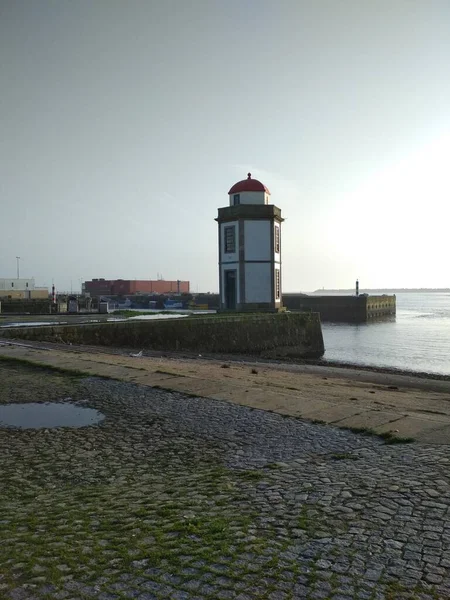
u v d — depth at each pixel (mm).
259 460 6617
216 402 10133
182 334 28688
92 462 6801
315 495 5082
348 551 3896
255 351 32812
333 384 14703
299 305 79750
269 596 3328
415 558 3775
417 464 5953
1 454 7203
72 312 45344
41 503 5281
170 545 4062
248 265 38250
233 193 40000
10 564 3789
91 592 3400
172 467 6500
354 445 7137
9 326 26188
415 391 15070
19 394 11062
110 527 4484
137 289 119938
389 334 52000
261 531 4289
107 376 12938
